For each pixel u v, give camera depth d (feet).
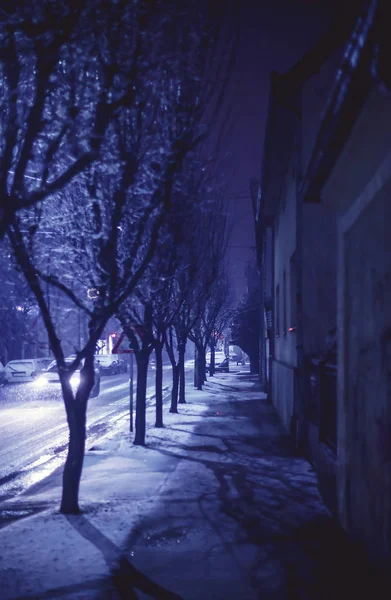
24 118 18.61
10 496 33.01
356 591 16.49
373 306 17.10
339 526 22.88
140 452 42.19
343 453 22.13
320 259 37.35
